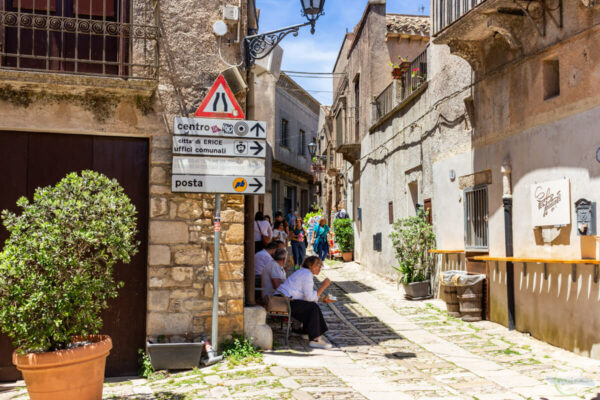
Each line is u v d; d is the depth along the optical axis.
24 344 5.09
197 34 7.29
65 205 5.14
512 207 8.74
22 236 5.09
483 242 9.83
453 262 11.11
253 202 7.81
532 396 5.45
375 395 5.48
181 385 5.92
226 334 7.14
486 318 9.71
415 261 12.27
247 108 7.85
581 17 6.96
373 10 17.19
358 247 20.23
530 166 8.18
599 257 6.63
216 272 6.75
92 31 7.04
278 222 15.07
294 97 31.69
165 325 6.90
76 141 6.98
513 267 8.80
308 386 5.75
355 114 20.19
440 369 6.66
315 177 30.20
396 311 10.79
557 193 7.39
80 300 5.14
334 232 21.89
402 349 7.80
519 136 8.48
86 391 5.04
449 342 8.20
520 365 6.75
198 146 6.86
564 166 7.31
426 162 12.57
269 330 7.43
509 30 8.27
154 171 6.99
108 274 5.45
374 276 16.42
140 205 7.11
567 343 7.30
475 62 9.74
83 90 6.73
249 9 8.28
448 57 11.26
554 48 7.52
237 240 7.20
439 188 11.76
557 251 7.51
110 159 7.06
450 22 9.48
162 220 6.98
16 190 6.77
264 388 5.66
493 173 9.35
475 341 8.21
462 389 5.76
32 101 6.69
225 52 7.38
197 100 7.20
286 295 8.06
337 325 9.56
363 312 10.73
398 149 14.69
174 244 7.00
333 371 6.45
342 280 15.83
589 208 6.73
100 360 5.19
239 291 7.19
